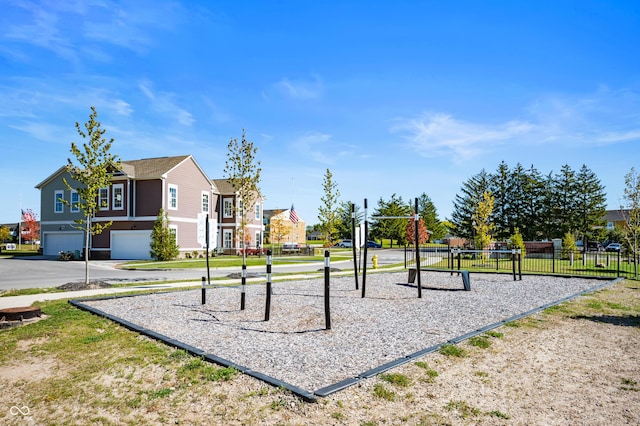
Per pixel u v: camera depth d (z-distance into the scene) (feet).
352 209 46.39
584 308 32.42
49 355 20.92
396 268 80.64
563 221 192.13
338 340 22.84
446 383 16.60
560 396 15.57
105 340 23.21
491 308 33.01
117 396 15.96
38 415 14.69
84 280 56.49
